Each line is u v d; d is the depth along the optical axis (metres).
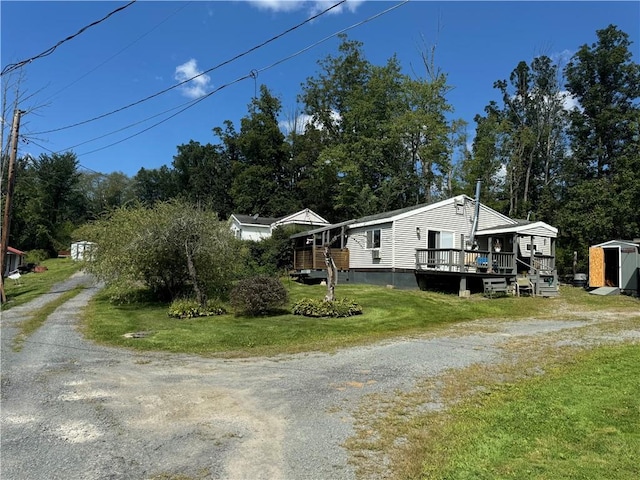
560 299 18.59
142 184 72.50
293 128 49.81
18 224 50.16
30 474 4.12
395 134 35.62
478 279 20.45
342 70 42.78
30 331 12.35
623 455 4.30
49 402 6.29
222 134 53.78
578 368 7.49
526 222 23.19
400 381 7.07
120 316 14.54
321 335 11.45
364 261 22.97
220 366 8.48
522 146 39.12
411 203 38.16
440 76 36.22
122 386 7.08
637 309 16.28
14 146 19.36
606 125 36.16
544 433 4.88
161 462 4.35
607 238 25.88
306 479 3.97
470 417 5.44
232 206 50.81
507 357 8.52
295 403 6.10
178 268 17.00
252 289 14.04
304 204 44.88
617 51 36.22
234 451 4.58
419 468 4.14
